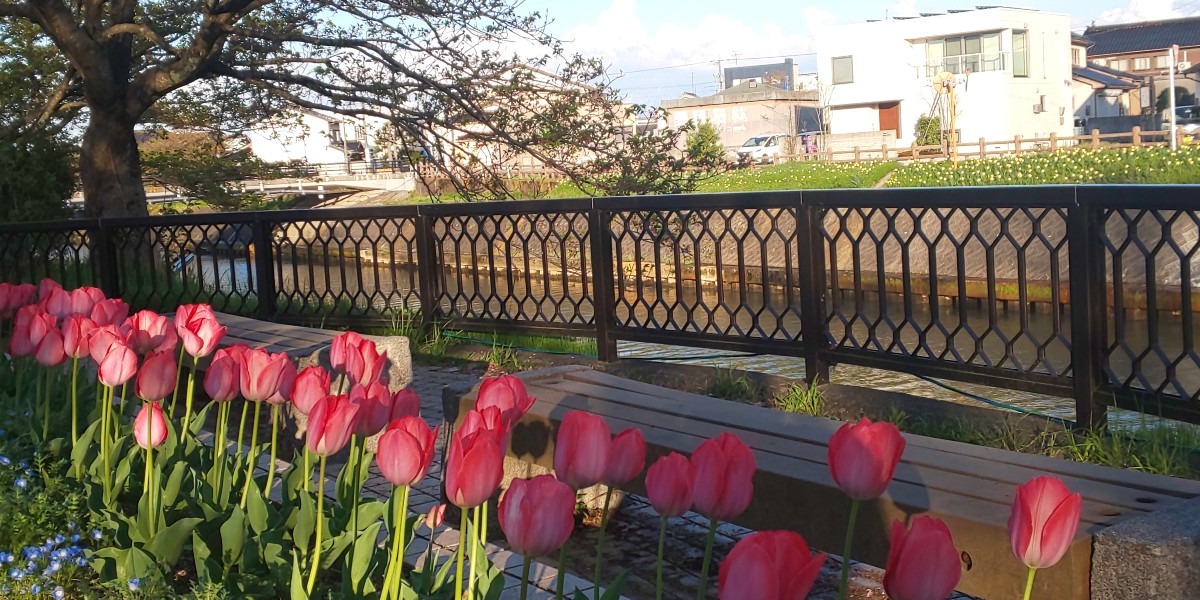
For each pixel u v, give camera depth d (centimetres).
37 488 357
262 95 1559
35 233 1126
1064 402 672
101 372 331
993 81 5009
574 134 1249
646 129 1295
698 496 197
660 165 1260
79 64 1332
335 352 331
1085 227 476
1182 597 226
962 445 322
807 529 294
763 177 3291
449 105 1344
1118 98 6488
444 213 857
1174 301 1222
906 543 155
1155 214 453
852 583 371
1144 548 227
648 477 201
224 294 1016
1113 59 8094
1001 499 266
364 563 286
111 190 1433
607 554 411
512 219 810
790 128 6438
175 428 407
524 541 187
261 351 325
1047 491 161
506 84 1327
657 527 439
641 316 1102
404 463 224
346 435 262
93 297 436
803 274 615
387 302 910
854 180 3077
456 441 202
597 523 446
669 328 713
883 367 577
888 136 4928
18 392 466
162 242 1055
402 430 222
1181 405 449
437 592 288
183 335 370
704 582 201
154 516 322
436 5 1288
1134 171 2380
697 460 197
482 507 266
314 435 262
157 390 322
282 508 346
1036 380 507
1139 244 460
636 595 367
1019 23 5081
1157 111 6231
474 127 1461
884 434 183
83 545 336
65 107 1714
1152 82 6406
